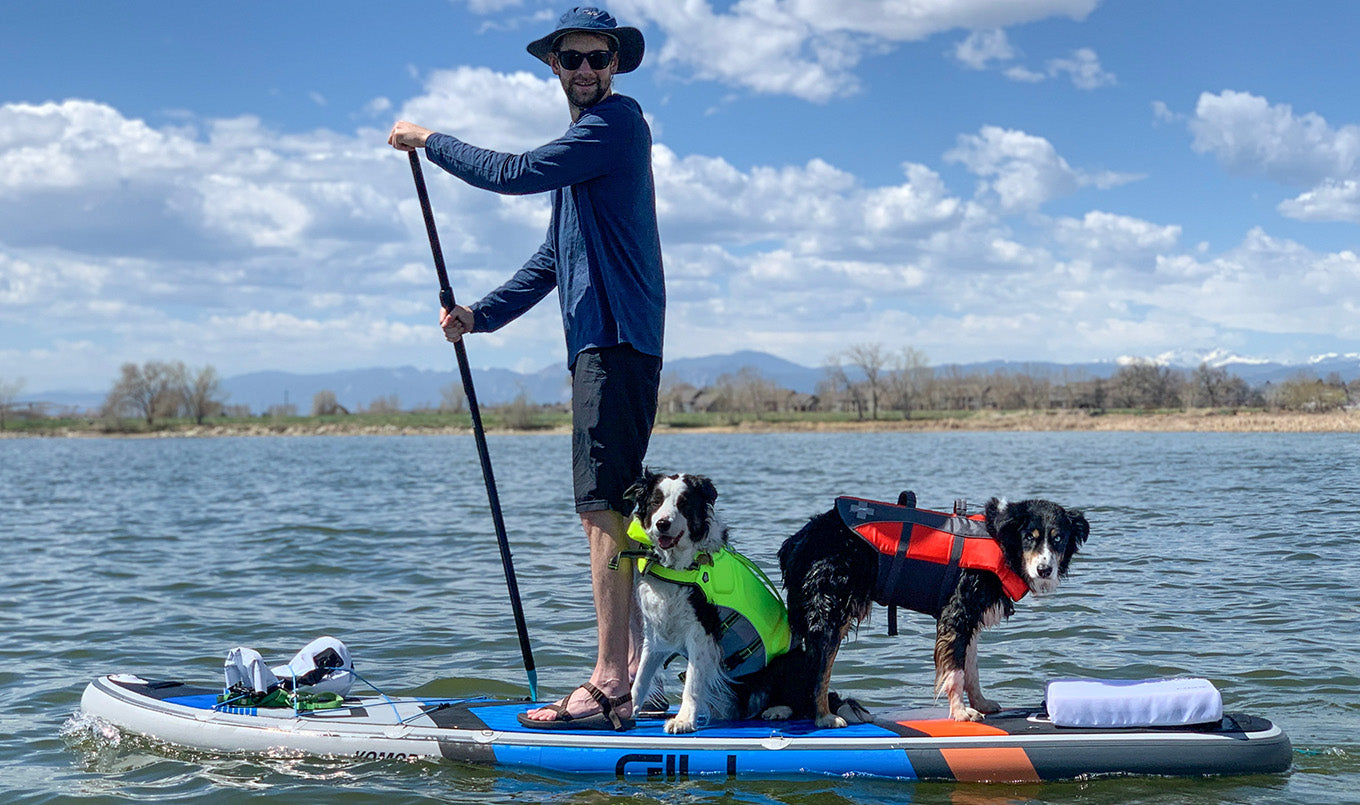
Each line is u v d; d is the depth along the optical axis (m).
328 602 10.16
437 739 5.36
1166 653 7.62
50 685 7.16
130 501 24.14
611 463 5.11
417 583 11.20
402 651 8.05
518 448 65.19
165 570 12.48
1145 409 104.62
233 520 18.66
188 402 135.62
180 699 6.02
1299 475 26.36
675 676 7.34
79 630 9.00
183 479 33.69
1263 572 11.10
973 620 5.39
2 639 8.66
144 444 89.94
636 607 5.56
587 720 5.34
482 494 24.23
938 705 5.89
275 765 5.37
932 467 33.12
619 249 5.00
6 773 5.31
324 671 6.09
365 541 14.95
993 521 5.39
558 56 5.07
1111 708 5.20
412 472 35.91
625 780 5.08
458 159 5.00
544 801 4.82
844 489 23.59
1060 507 5.37
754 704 5.63
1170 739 5.05
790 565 5.44
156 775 5.25
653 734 5.24
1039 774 5.00
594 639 8.38
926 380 124.31
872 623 8.93
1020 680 6.99
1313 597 9.67
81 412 178.12
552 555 13.12
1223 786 4.90
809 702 5.48
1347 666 7.11
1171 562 11.84
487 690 6.94
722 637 5.28
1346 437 56.75
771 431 96.94
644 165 5.04
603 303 5.04
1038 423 90.44
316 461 48.25
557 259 5.21
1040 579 5.22
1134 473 28.11
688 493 5.01
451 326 5.45
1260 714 6.05
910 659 7.70
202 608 9.96
